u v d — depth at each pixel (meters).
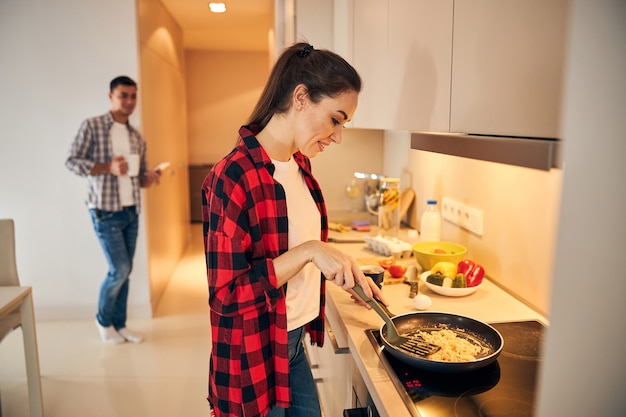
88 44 3.46
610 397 0.48
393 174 2.86
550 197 1.42
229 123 7.54
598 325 0.47
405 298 1.62
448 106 1.20
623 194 0.45
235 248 1.11
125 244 3.27
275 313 1.20
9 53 3.42
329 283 1.76
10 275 2.45
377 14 1.80
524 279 1.59
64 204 3.60
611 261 0.46
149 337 3.46
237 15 4.95
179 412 2.56
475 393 1.04
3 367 2.99
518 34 0.89
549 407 0.47
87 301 3.74
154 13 4.09
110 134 3.14
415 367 1.13
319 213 1.39
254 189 1.15
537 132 0.83
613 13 0.43
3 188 3.56
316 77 1.17
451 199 2.15
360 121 2.10
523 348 1.26
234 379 1.19
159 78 4.31
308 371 1.45
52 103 3.49
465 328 1.33
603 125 0.44
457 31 1.14
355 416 1.23
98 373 2.95
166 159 4.62
